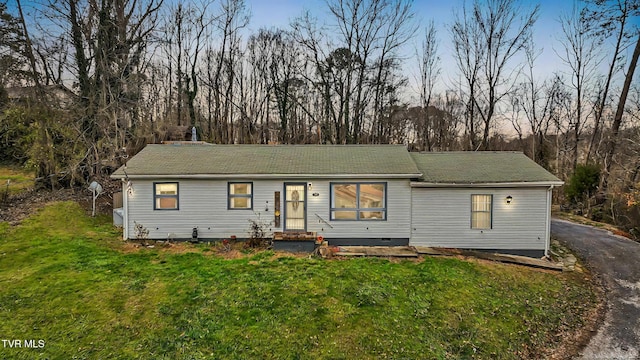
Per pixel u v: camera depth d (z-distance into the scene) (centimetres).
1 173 1734
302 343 581
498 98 2381
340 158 1241
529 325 685
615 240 1320
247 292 749
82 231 1178
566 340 644
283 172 1116
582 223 1650
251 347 565
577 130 2453
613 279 946
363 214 1140
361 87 2444
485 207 1111
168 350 549
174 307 679
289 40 2822
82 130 1628
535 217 1095
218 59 2747
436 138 3023
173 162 1188
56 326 600
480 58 2377
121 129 1695
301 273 864
